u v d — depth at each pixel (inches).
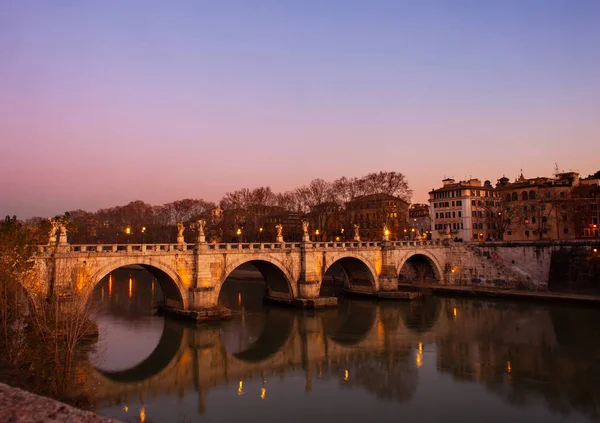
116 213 6427.2
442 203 4584.2
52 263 1723.7
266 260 2482.8
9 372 1003.3
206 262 2222.0
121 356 1723.7
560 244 3041.3
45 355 1122.0
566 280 3120.1
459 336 2032.5
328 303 2623.0
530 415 1226.0
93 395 1311.5
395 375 1536.7
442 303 2827.3
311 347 1894.7
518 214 3971.5
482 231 4463.6
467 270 3324.3
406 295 2891.2
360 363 1674.5
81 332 1402.6
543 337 1980.8
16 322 1239.5
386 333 2106.3
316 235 4220.0
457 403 1301.7
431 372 1565.0
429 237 4881.9
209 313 2158.0
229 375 1556.3
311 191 4424.2
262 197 4591.5
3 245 1224.2
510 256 3154.5
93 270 1834.4
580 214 3831.2
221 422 1175.0
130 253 1961.1
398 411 1248.8
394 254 3110.2
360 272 3132.4
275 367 1642.5
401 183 3986.2
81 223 6609.3
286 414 1229.1
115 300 2839.6
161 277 2255.2
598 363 1627.7
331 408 1270.9
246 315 2438.5
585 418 1207.6
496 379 1485.0
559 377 1499.8
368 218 4404.5
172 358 1726.1
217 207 5703.7
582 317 2332.7
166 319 2266.2
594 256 2989.7
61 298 1354.6
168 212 5812.0
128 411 1238.9
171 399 1336.1
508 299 2834.6
